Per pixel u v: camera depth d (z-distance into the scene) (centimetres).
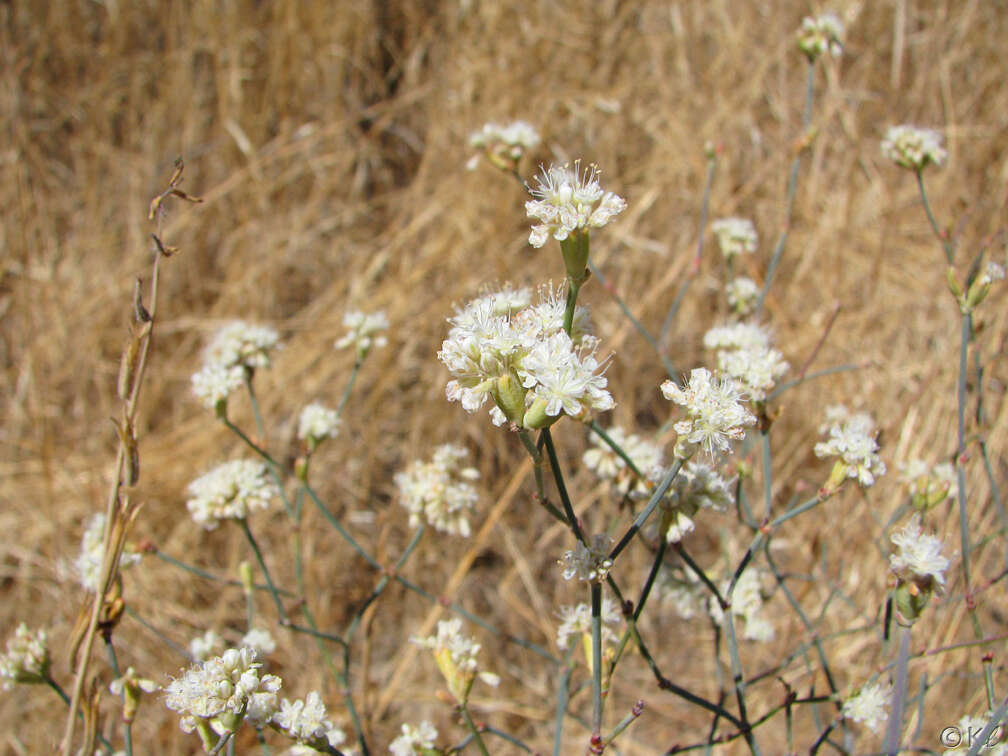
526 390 8
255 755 18
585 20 31
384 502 23
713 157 16
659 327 25
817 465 22
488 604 22
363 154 30
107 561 10
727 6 31
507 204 26
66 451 24
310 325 26
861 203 26
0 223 27
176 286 28
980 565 17
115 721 19
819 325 23
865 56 29
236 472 13
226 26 31
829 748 16
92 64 31
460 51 31
